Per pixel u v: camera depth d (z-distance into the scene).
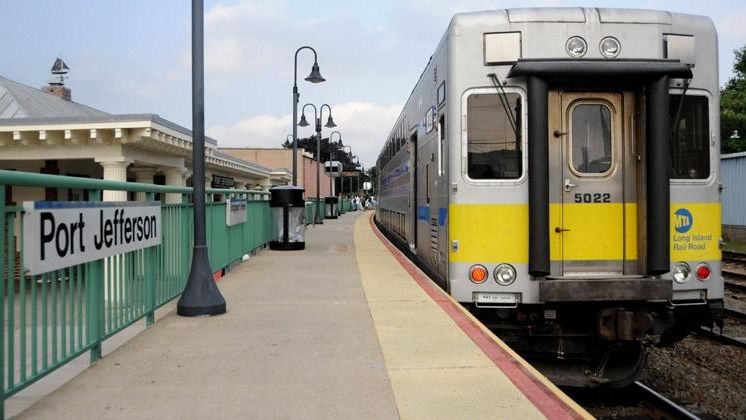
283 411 4.30
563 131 6.86
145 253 6.89
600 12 6.88
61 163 14.59
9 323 4.11
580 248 6.86
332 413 4.27
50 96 18.58
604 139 6.91
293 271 11.77
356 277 10.89
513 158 6.84
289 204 16.19
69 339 5.04
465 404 4.42
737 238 26.97
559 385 6.99
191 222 8.94
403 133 14.41
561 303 6.87
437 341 6.23
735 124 41.78
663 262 6.57
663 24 6.88
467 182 6.87
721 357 9.07
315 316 7.49
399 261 13.43
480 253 6.83
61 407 4.39
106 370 5.29
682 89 6.86
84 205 5.16
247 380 5.00
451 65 6.99
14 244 4.16
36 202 4.34
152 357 5.69
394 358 5.62
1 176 3.86
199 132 7.77
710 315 6.95
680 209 6.82
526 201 6.81
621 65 6.58
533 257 6.64
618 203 6.89
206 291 7.61
